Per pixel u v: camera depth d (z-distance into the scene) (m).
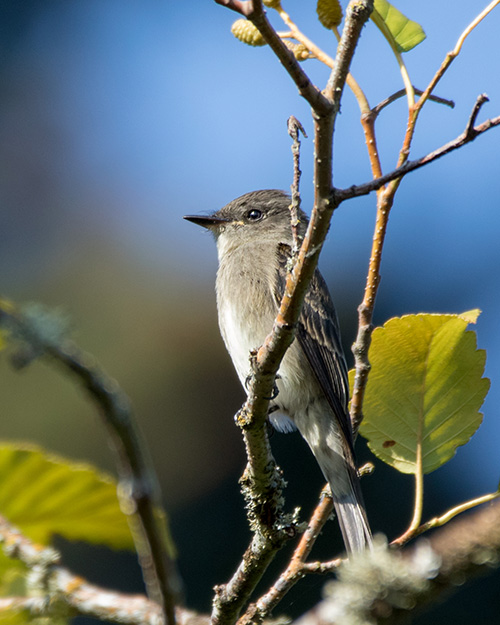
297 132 5.04
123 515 5.58
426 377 5.82
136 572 12.30
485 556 3.59
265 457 5.53
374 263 5.72
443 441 5.83
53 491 5.44
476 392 5.82
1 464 5.33
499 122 4.31
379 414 5.85
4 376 13.22
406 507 12.15
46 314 3.21
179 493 13.46
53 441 12.99
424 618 11.39
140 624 4.91
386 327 5.73
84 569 12.21
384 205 5.70
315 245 4.82
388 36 5.94
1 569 5.36
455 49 5.51
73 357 3.17
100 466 13.05
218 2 4.04
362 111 5.91
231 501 13.40
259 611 5.37
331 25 5.57
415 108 5.62
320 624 3.69
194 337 14.24
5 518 5.25
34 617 4.98
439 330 5.71
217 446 13.67
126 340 14.27
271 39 4.09
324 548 11.58
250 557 5.44
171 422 13.82
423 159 4.41
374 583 3.61
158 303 14.53
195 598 12.66
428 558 3.61
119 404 3.24
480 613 11.30
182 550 12.98
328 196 4.57
